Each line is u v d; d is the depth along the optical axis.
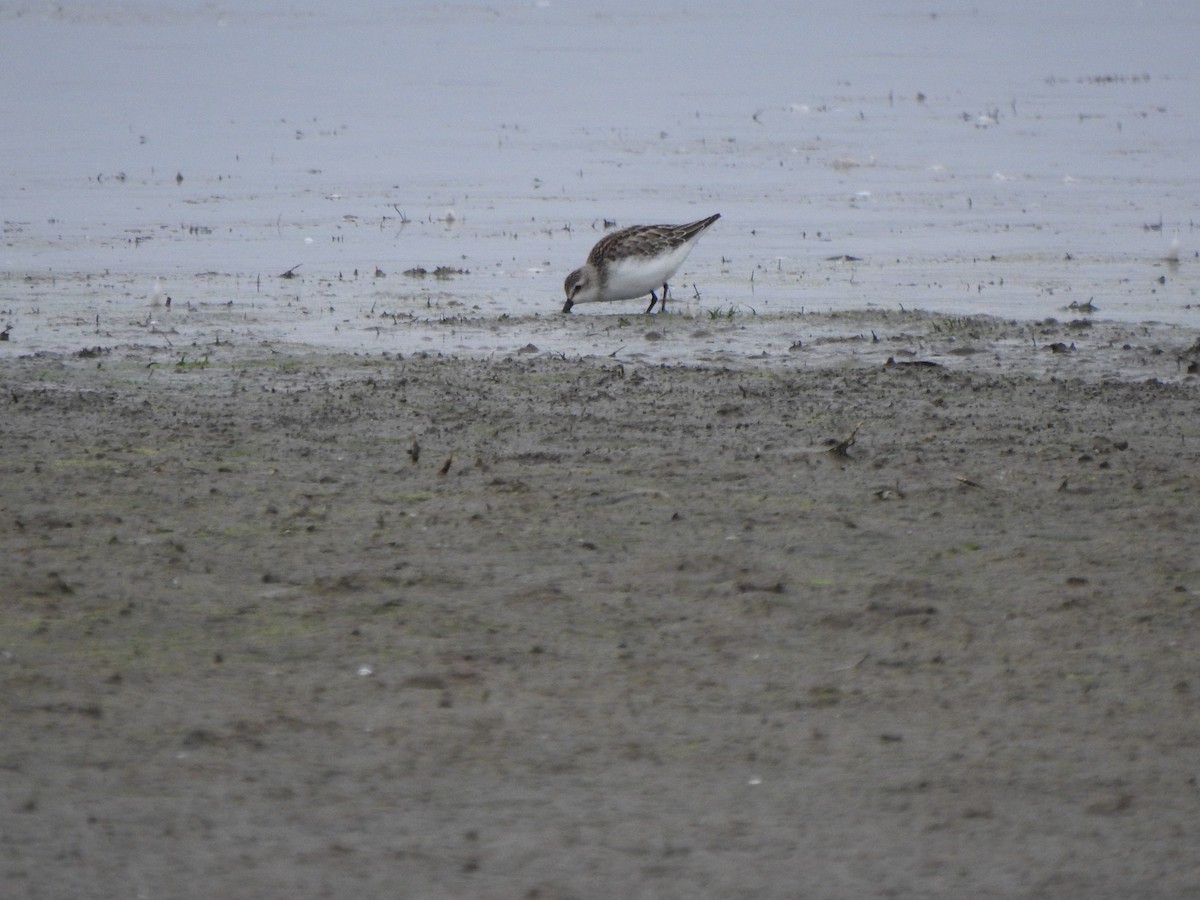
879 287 33.97
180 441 20.78
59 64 80.62
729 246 39.38
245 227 41.53
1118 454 20.38
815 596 14.91
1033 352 27.25
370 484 18.80
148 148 55.81
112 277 34.31
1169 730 11.97
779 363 26.42
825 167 53.06
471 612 14.49
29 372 25.03
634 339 28.58
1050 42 100.44
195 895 9.61
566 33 102.88
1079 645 13.68
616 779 11.20
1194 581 15.27
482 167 53.00
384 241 39.81
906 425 21.95
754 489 18.66
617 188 48.69
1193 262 36.88
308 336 28.44
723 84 78.69
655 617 14.38
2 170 50.31
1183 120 64.56
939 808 10.75
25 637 13.73
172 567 15.61
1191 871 9.90
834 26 110.75
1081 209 44.72
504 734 11.92
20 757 11.42
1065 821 10.55
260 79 77.38
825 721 12.18
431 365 25.84
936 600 14.78
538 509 17.70
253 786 11.05
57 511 17.50
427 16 111.19
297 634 13.92
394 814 10.66
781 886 9.77
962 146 57.88
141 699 12.50
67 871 9.86
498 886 9.75
